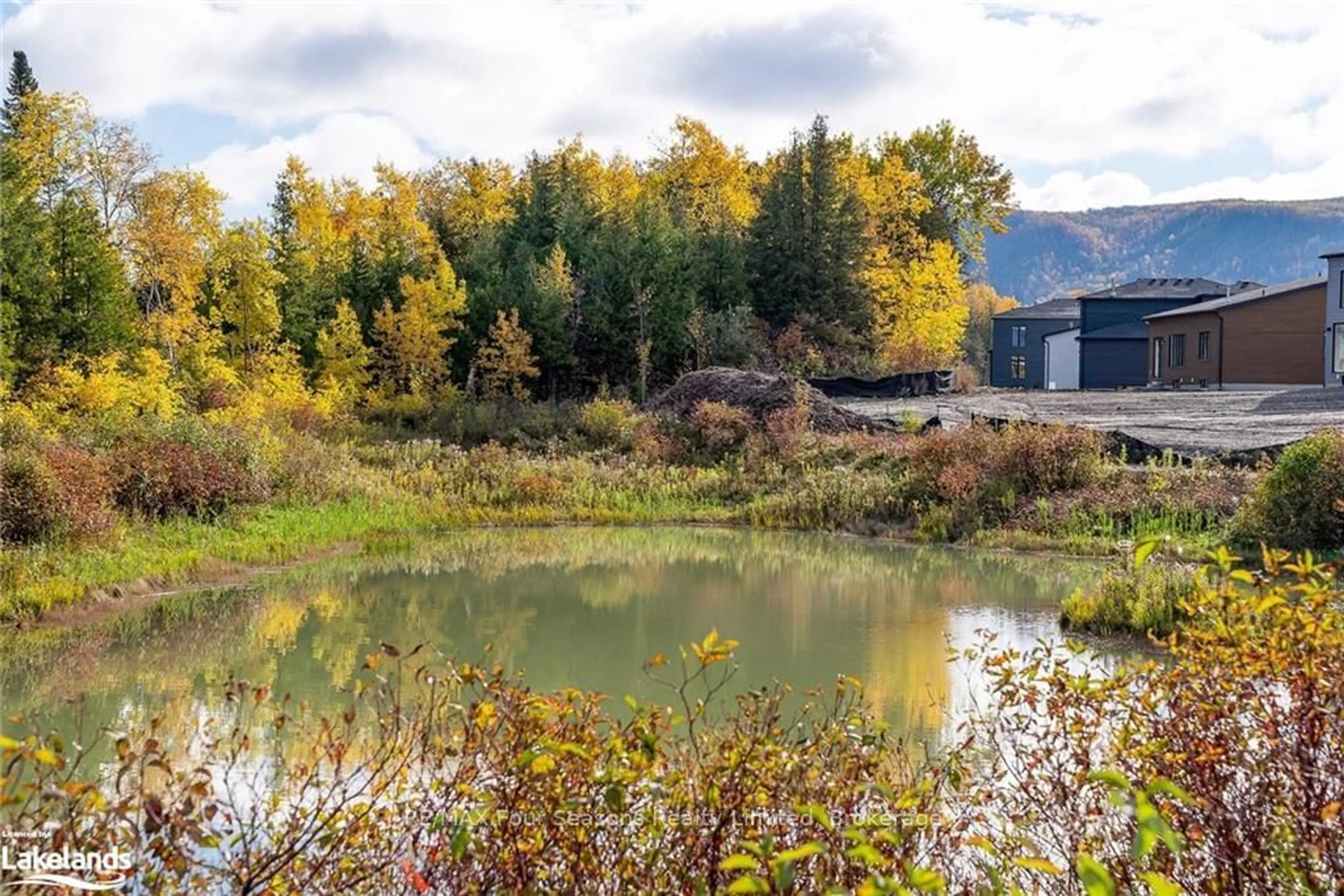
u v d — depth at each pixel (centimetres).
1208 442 2323
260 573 1609
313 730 770
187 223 3525
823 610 1340
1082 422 2797
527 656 1100
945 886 324
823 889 339
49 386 2481
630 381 4288
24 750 321
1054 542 1833
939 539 1983
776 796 373
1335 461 1564
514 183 5869
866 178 5488
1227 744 383
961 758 489
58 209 2902
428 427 3584
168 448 1881
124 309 2970
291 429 2914
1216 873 368
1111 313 5850
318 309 4328
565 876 357
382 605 1376
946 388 4375
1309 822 354
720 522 2302
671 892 353
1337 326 4025
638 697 928
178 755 725
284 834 375
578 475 2617
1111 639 1126
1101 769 431
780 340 4444
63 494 1512
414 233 4769
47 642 1153
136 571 1469
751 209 5528
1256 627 438
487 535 2097
